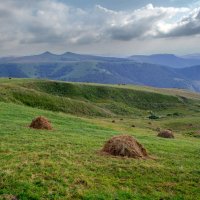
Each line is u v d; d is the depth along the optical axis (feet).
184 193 69.77
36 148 90.17
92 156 86.28
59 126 157.99
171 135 184.34
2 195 56.70
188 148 124.88
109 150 90.99
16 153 82.23
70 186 64.28
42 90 574.56
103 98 651.25
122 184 69.82
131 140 92.94
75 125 174.40
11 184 61.05
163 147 119.75
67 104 425.28
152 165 83.87
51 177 66.80
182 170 83.10
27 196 57.72
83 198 59.82
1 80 563.48
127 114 564.71
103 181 69.15
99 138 127.65
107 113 465.88
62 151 88.02
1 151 84.12
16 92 388.57
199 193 70.33
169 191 69.62
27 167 70.28
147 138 155.53
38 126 135.74
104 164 80.02
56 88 605.31
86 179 68.13
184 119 433.89
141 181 72.54
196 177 79.30
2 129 120.98
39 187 61.57
